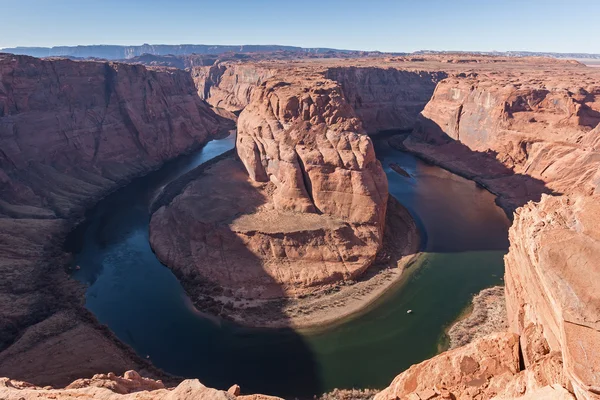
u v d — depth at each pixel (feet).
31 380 107.86
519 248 78.74
